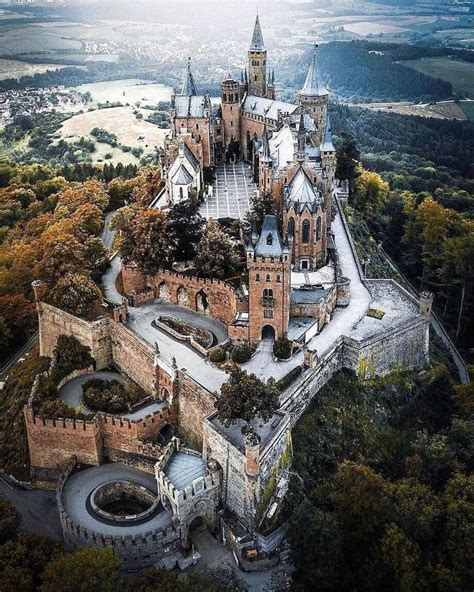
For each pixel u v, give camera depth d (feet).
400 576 318.04
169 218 522.88
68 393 452.35
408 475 384.88
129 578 339.77
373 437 423.64
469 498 346.13
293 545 327.67
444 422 472.03
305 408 414.00
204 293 490.08
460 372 555.69
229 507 363.76
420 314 490.49
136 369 460.96
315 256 534.37
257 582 334.03
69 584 296.30
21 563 317.83
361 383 450.71
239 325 445.78
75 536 351.87
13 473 431.84
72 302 480.64
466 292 623.36
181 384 410.52
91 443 406.62
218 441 357.82
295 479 376.27
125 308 477.36
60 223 622.13
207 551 353.92
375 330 464.65
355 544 340.80
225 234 517.96
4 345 570.46
